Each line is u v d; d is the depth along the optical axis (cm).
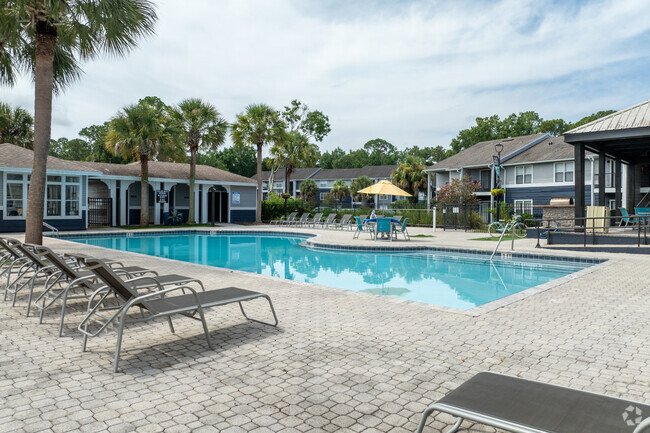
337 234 1931
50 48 851
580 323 464
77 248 1267
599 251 1201
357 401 277
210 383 305
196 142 2420
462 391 198
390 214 2741
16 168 1806
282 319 480
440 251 1331
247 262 1204
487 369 331
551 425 165
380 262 1188
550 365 339
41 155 852
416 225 2564
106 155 4375
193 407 267
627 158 1747
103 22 812
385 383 305
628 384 301
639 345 389
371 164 8544
